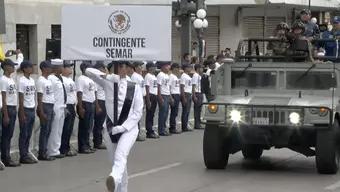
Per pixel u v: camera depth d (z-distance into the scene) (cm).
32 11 2867
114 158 934
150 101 1870
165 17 1077
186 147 1686
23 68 1374
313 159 1516
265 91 1374
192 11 2605
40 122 1427
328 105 1228
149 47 1084
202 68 2145
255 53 1429
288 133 1248
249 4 3656
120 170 906
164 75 1920
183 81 2048
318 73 1344
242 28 3881
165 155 1536
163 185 1153
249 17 3900
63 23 1102
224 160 1342
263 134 1257
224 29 3853
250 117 1255
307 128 1233
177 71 2008
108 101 952
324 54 1408
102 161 1437
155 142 1789
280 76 1366
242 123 1258
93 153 1569
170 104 1972
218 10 3838
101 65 1438
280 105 1241
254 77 1385
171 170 1321
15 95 1344
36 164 1389
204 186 1145
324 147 1231
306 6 3734
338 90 1332
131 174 1266
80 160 1450
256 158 1498
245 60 1410
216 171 1315
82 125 1556
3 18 1527
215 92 1414
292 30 1380
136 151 1603
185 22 2652
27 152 1397
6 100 1322
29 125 1385
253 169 1354
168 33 1080
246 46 1442
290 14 3978
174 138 1888
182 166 1374
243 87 1392
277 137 1259
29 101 1377
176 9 2628
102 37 1094
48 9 2942
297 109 1229
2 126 1331
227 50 2759
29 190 1104
